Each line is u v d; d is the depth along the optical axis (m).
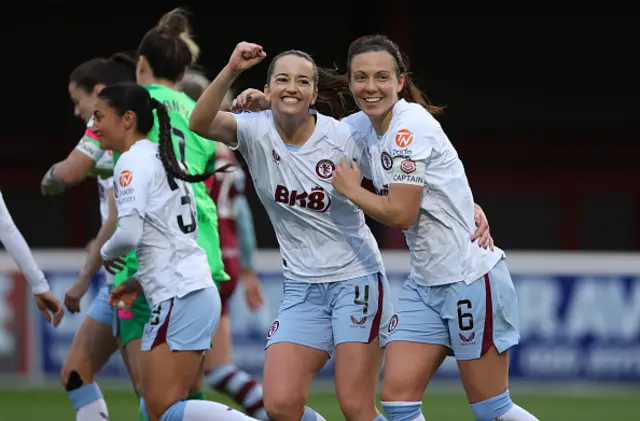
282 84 15.53
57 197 56.69
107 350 18.73
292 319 16.22
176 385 16.23
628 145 58.28
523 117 59.00
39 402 27.77
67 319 30.97
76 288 18.59
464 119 59.19
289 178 15.96
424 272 15.70
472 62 59.28
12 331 31.17
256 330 30.34
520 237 57.81
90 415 18.48
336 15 58.62
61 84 59.34
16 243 16.98
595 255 30.20
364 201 15.12
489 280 15.59
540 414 26.14
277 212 16.33
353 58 15.50
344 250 16.20
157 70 18.31
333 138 16.00
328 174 15.94
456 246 15.53
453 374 30.66
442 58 59.34
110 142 16.86
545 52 59.25
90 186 56.28
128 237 16.03
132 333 17.59
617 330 30.16
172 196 16.47
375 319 16.20
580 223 57.69
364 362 16.05
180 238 16.44
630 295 30.16
